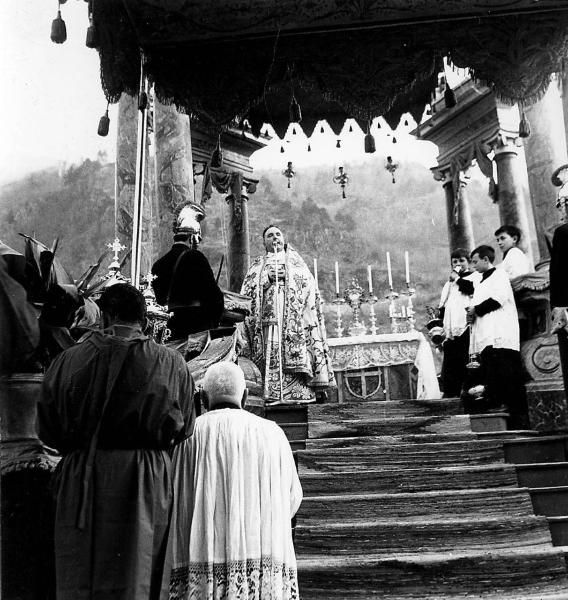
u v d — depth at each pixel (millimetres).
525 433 7254
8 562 3758
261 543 4012
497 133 12703
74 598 3162
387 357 10695
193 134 12016
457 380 9422
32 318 4035
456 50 8172
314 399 9398
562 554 5188
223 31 8125
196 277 6609
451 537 5523
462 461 6609
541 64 7965
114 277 5164
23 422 4047
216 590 3883
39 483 3928
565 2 7852
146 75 8266
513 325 8156
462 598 5016
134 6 7680
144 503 3307
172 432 3484
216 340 6930
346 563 5133
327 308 19297
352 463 6605
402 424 7582
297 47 8414
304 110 12797
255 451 4129
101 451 3369
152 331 5473
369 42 8359
